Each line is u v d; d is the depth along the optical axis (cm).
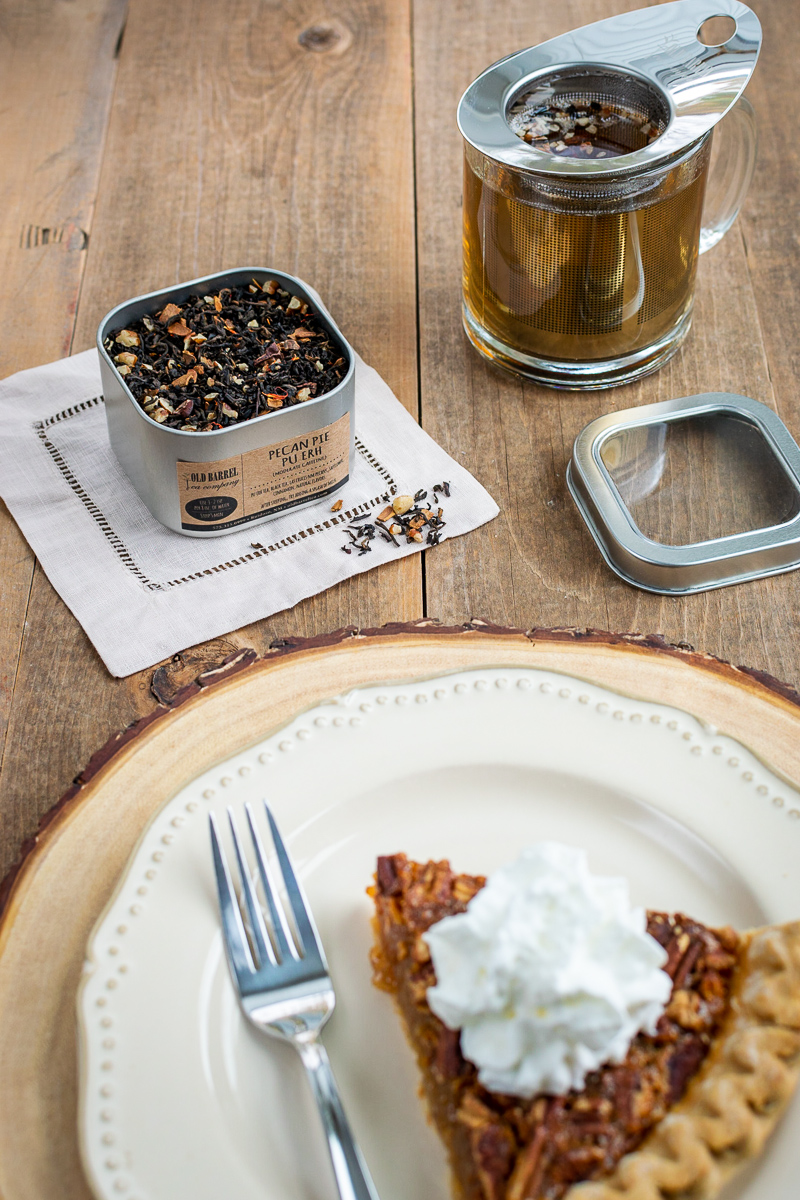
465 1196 58
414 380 79
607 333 76
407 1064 60
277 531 74
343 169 88
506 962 58
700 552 71
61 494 75
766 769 64
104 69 94
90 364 80
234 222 86
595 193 71
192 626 71
